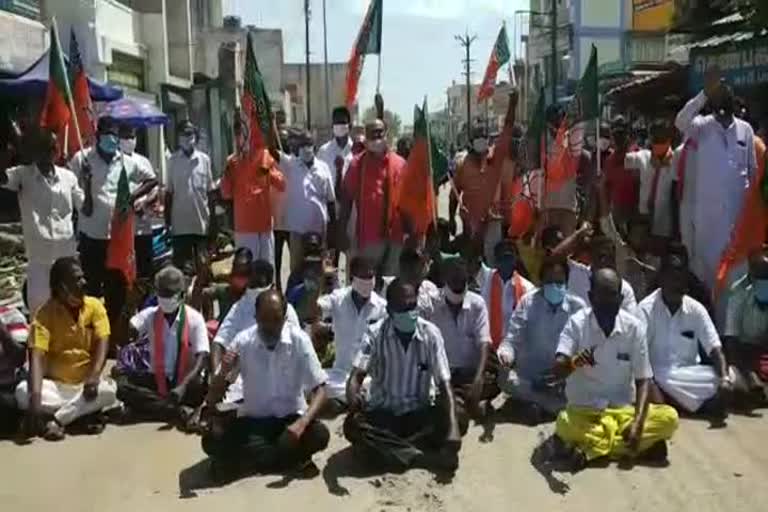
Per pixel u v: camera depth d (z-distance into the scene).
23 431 6.29
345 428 5.64
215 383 5.52
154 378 6.71
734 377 6.65
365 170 8.13
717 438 6.07
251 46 8.24
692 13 14.87
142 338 6.93
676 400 6.54
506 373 6.65
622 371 5.74
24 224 7.55
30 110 12.96
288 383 5.59
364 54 9.09
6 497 5.25
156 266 9.38
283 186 8.59
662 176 8.66
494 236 9.18
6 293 9.77
